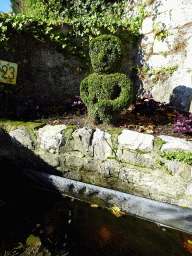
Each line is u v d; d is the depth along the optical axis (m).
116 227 2.12
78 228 2.07
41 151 2.82
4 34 3.31
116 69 2.82
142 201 2.24
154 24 3.76
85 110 3.55
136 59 4.34
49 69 3.87
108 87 2.62
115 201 2.39
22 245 1.83
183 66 3.27
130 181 2.44
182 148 2.06
